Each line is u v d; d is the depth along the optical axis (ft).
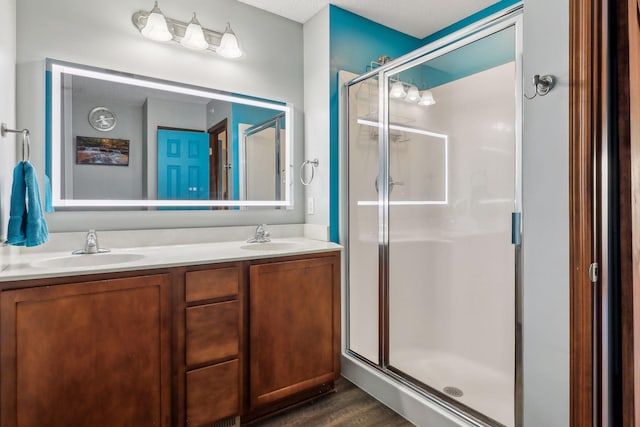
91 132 6.07
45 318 4.09
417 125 7.43
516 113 4.88
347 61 7.82
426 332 7.69
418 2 7.54
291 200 8.16
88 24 6.06
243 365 5.50
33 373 4.02
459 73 7.18
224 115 7.34
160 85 6.67
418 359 7.38
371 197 7.63
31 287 4.01
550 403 3.45
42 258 5.12
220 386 5.27
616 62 3.50
